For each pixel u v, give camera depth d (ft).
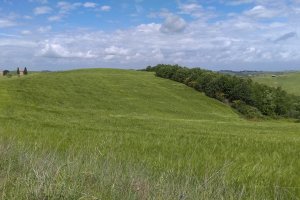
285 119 319.06
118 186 22.89
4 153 31.12
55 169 25.50
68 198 21.17
